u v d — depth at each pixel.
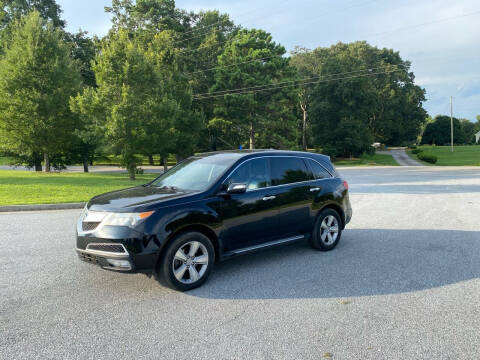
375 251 6.32
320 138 61.66
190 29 59.78
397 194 14.77
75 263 5.58
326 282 4.79
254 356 3.04
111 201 4.70
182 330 3.49
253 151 5.72
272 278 4.95
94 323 3.64
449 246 6.67
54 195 13.02
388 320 3.71
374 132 80.75
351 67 61.50
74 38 43.28
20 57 23.44
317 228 6.10
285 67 46.69
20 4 41.84
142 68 21.20
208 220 4.70
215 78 45.34
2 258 5.83
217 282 4.80
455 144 116.19
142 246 4.21
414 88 81.62
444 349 3.16
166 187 5.30
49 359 2.99
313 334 3.42
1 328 3.53
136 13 50.69
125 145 20.94
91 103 20.81
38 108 23.33
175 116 23.12
